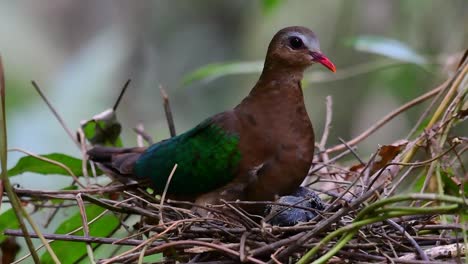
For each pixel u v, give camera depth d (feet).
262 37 58.03
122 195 33.40
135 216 37.58
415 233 27.81
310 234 25.27
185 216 29.63
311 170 35.14
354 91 52.60
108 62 60.75
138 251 26.63
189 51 60.13
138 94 60.18
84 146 34.68
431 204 30.83
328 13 54.80
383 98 51.65
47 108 55.31
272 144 31.68
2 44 65.10
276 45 32.99
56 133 53.47
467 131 45.68
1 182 25.82
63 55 66.39
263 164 31.68
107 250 33.14
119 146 37.09
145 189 33.81
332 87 53.11
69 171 31.94
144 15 62.03
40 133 53.26
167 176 32.71
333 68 32.55
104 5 65.21
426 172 32.73
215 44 59.57
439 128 31.86
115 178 33.88
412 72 47.42
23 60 64.69
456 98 31.91
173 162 32.58
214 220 27.48
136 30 61.67
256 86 33.14
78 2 66.28
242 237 25.91
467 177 31.35
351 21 53.11
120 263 26.58
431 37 48.60
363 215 24.34
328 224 25.20
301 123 32.32
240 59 58.80
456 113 31.76
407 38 49.34
